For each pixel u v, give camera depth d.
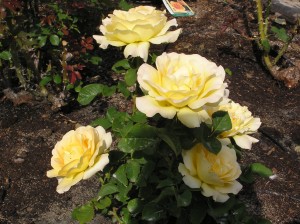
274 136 0.78
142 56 0.40
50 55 0.81
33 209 0.64
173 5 1.08
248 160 0.73
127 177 0.44
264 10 1.16
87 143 0.39
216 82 0.34
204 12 1.16
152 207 0.44
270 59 0.98
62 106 0.81
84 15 0.86
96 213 0.61
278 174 0.70
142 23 0.41
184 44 1.02
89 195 0.66
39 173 0.70
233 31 1.07
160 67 0.34
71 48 0.77
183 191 0.41
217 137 0.42
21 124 0.78
